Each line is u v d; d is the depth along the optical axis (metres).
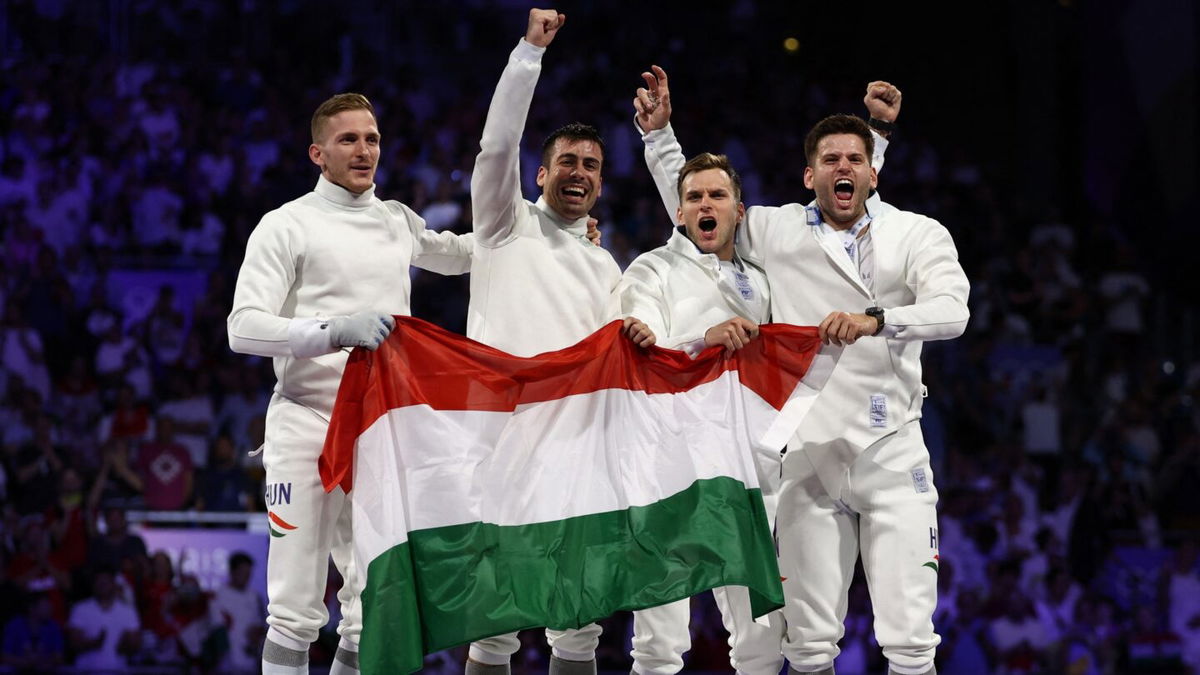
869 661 8.52
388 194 12.14
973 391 11.07
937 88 15.85
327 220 4.23
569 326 4.46
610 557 4.16
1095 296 12.39
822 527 4.35
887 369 4.32
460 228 11.42
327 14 15.34
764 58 16.75
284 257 4.14
